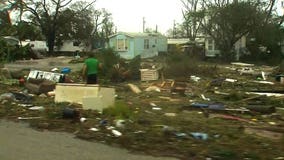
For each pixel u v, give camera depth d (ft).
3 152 31.35
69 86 52.75
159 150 32.14
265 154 31.01
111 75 90.02
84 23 275.39
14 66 127.03
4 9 112.68
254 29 207.92
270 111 53.98
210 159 29.96
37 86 63.62
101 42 271.69
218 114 50.26
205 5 244.22
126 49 223.10
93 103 47.11
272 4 211.41
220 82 93.15
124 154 31.19
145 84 86.53
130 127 38.88
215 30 209.77
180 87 73.20
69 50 274.98
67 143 34.19
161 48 233.14
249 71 126.11
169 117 46.19
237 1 207.00
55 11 250.37
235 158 30.09
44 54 233.14
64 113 42.75
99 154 31.09
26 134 37.24
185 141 34.47
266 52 214.69
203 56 202.49
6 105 50.85
